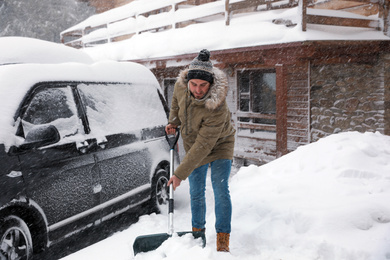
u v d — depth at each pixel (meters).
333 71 7.94
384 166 4.00
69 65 3.99
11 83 3.34
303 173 4.13
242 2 7.66
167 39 9.19
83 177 3.68
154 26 10.15
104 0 17.31
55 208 3.41
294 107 8.22
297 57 6.50
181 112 2.82
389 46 7.57
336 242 2.72
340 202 3.24
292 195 3.58
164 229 3.67
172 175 2.94
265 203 3.50
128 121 4.35
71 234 3.58
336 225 2.88
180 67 9.91
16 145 3.15
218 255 2.62
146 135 4.54
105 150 3.96
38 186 3.29
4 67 3.47
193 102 2.67
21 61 4.79
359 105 8.09
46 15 24.81
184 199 4.98
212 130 2.65
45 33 24.56
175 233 2.68
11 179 3.09
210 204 4.54
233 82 9.14
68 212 3.52
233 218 3.43
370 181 3.67
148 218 4.09
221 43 7.59
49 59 5.09
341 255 2.60
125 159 4.18
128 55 10.20
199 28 8.66
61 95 3.72
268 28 6.92
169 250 2.46
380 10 7.54
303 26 6.36
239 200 3.71
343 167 3.96
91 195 3.74
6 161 3.08
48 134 3.16
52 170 3.40
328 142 4.57
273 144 8.43
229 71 9.16
